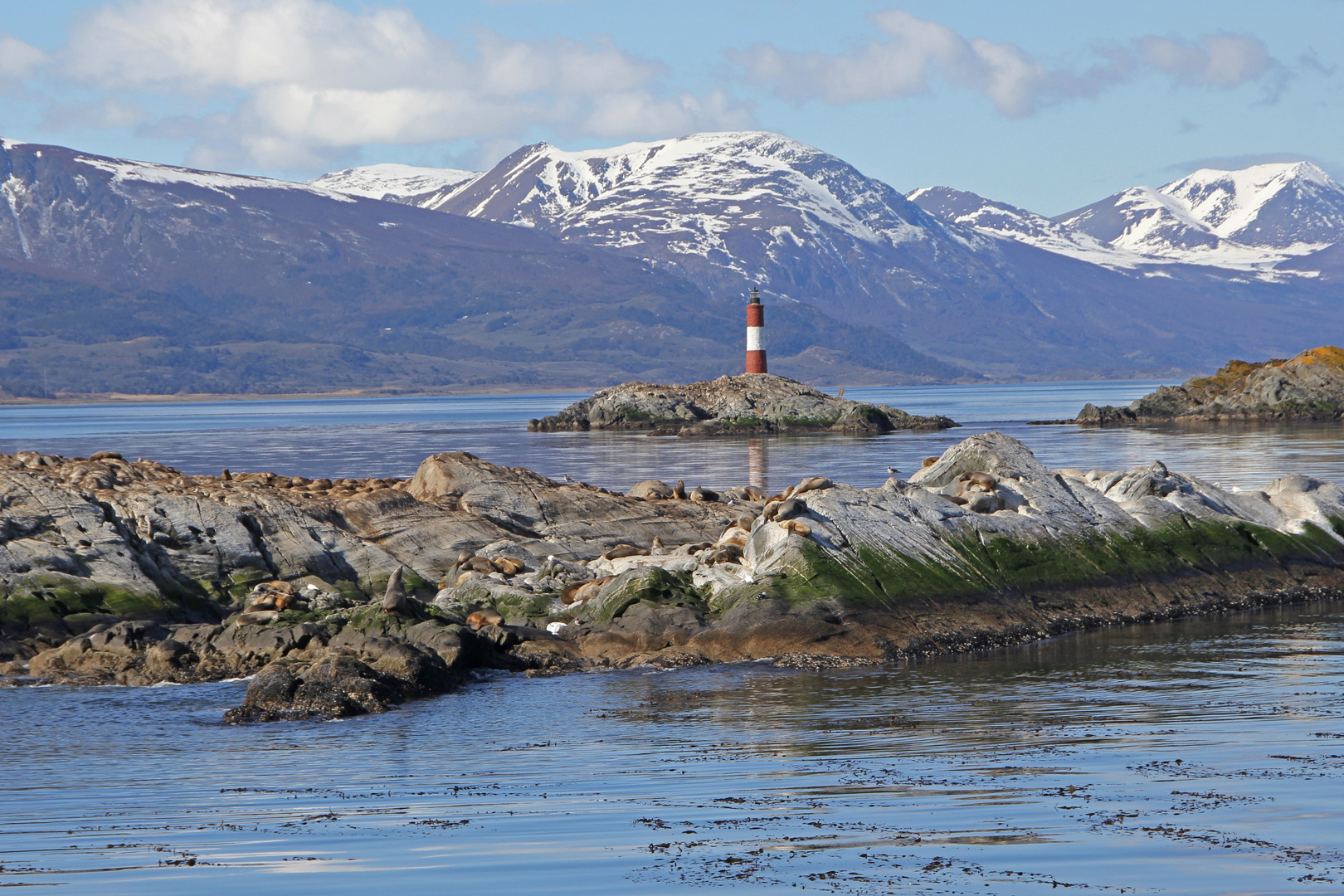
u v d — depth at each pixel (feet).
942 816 195.21
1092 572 418.51
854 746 249.96
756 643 355.77
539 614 390.63
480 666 347.56
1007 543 415.64
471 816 204.13
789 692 311.27
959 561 400.67
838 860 174.70
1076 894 158.61
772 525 399.24
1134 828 185.37
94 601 395.75
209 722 293.23
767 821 195.72
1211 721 261.44
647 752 252.21
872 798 207.00
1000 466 461.37
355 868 176.24
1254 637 373.81
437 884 168.04
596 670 346.33
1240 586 440.04
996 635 375.86
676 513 549.13
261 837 194.18
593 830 193.26
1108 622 402.31
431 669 325.42
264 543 453.58
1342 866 166.40
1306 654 344.08
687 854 179.63
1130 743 242.37
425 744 266.16
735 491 613.11
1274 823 186.19
